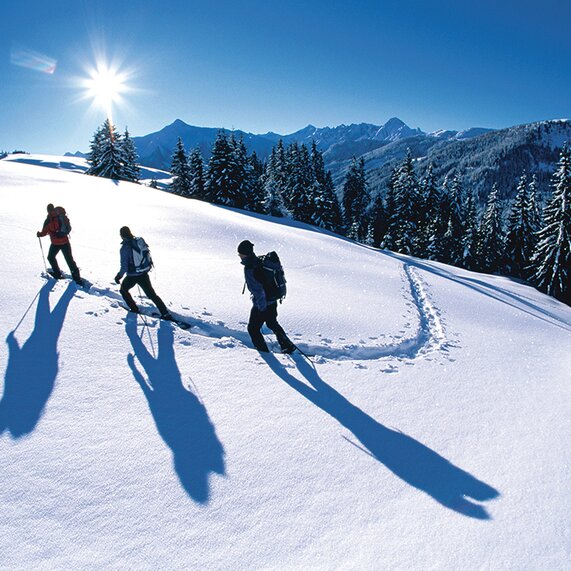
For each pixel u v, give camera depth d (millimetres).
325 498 3215
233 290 8562
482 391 5762
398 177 54250
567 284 32250
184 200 28219
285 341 5871
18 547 2471
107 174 46375
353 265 16359
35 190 17359
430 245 47469
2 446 3303
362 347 6914
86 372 4570
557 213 32562
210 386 4742
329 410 4617
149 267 6121
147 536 2674
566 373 7152
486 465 3904
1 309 5641
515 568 2682
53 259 7008
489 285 21516
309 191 52562
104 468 3238
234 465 3480
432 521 3061
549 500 3436
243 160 47438
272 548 2686
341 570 2557
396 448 4035
